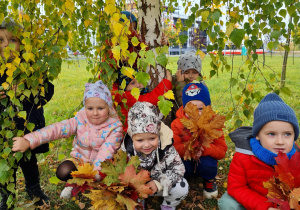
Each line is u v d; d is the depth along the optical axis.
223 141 2.21
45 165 2.82
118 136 1.96
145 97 2.21
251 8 1.67
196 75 2.69
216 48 1.72
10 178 1.67
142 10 2.23
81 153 2.04
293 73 9.50
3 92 1.69
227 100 5.82
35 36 1.93
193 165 2.19
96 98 1.85
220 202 1.76
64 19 1.77
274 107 1.54
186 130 2.03
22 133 1.73
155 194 1.95
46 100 2.10
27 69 1.68
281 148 1.54
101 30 2.03
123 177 1.58
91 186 1.63
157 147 1.86
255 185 1.66
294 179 1.32
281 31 1.52
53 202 2.17
